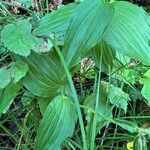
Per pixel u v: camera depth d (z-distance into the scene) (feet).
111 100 1.21
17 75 1.05
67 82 1.11
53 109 1.02
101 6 0.98
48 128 1.02
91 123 1.14
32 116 1.29
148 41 0.99
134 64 1.38
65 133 1.02
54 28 1.05
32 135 1.33
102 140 1.26
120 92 1.23
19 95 1.44
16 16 1.41
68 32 0.98
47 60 1.11
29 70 1.11
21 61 1.08
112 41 0.99
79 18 0.97
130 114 1.44
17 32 1.02
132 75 1.30
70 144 1.14
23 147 1.33
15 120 1.38
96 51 1.16
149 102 1.24
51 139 1.01
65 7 1.07
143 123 1.39
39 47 1.02
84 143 0.96
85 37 0.96
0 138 1.52
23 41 1.00
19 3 1.53
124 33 0.99
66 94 1.14
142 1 2.15
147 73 1.30
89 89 1.46
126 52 0.98
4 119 1.39
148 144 1.17
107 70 1.19
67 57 0.98
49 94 1.13
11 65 1.07
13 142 1.42
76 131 1.24
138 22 1.00
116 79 1.35
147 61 0.98
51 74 1.11
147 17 1.01
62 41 1.06
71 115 1.02
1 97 1.10
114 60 1.30
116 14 1.01
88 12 0.98
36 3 1.53
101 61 1.13
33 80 1.12
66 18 1.06
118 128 1.49
